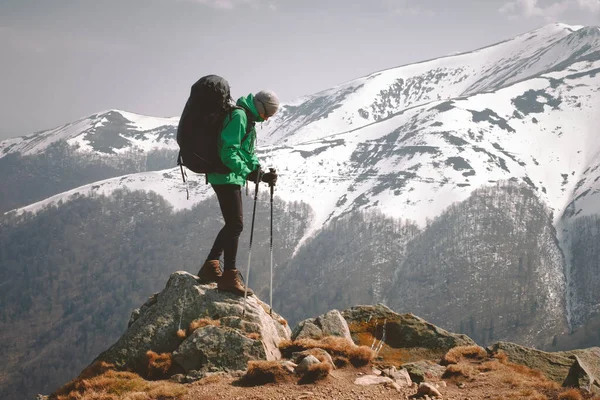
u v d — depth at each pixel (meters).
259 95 5.18
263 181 5.37
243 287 5.70
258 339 5.32
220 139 5.04
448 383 5.27
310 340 5.61
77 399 4.89
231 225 5.45
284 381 4.93
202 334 5.28
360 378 5.08
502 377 5.30
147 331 5.51
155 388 4.87
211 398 4.66
